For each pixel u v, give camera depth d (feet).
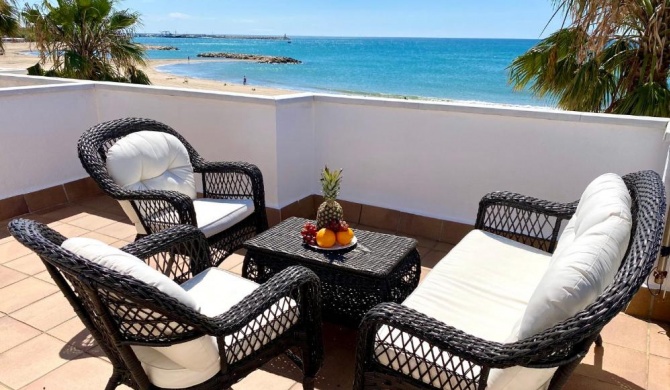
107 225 12.35
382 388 5.29
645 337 7.55
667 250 7.50
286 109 11.70
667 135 7.13
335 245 7.45
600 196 5.29
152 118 13.75
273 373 6.91
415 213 11.72
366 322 5.01
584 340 4.15
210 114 12.65
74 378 6.69
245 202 9.90
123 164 9.08
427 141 11.12
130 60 25.49
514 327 4.87
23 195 12.92
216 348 5.10
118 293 4.24
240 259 10.47
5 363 6.98
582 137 9.41
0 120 12.21
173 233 6.82
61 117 13.67
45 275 9.55
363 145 12.04
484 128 10.36
